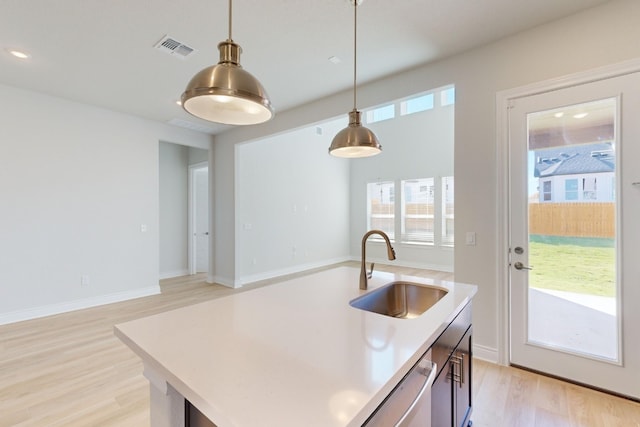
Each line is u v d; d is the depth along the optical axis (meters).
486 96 2.59
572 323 2.23
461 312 1.57
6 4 2.08
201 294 4.70
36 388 2.20
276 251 6.07
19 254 3.52
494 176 2.54
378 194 7.61
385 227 7.48
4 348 2.82
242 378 0.83
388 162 7.30
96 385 2.24
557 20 2.27
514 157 2.46
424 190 6.81
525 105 2.40
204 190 6.57
